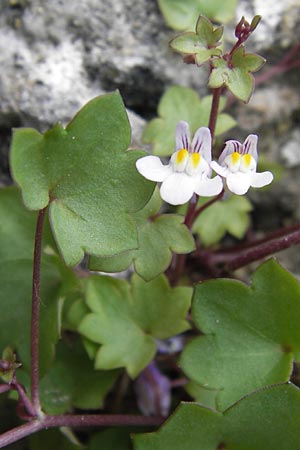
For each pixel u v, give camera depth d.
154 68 0.14
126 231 0.11
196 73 0.15
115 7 0.14
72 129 0.11
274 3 0.15
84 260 0.14
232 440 0.11
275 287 0.12
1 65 0.14
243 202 0.15
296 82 0.15
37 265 0.11
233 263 0.14
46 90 0.14
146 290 0.13
